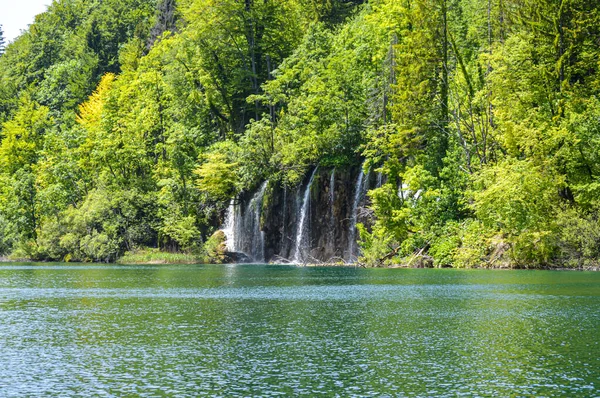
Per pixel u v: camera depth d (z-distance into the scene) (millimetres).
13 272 68438
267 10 111438
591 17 64062
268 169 92000
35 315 31125
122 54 161125
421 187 72000
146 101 116125
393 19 88438
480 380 18500
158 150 107500
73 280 54594
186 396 17078
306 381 18484
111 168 110375
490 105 70125
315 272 63562
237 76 108625
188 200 98750
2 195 122375
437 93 76062
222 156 95125
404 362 20656
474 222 66125
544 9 65750
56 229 105500
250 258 92250
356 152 87062
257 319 29312
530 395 17047
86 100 167250
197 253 92812
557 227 57969
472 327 26781
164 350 22625
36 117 133250
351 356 21547
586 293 38344
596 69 66812
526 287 42156
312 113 93250
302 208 88000
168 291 43031
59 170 113750
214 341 24156
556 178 59562
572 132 61000
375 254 73188
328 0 120375
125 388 17844
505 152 68875
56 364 20641
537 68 64562
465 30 86000
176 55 116750
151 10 191875
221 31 111188
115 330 26641
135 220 100500
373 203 73750
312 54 101875
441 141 75812
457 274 55469
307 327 27031
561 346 22891
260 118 111250
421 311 31438
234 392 17406
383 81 82875
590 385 17922
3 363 20797
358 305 34062
